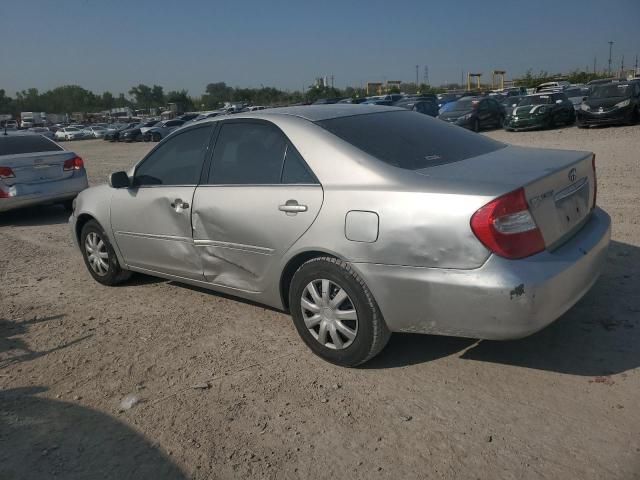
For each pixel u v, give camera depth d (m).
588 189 3.81
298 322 3.90
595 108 19.23
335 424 3.15
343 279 3.54
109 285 5.75
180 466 2.91
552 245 3.29
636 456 2.72
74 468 2.95
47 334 4.64
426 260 3.20
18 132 10.20
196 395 3.55
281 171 3.93
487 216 3.02
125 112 112.50
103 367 4.00
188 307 5.01
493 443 2.89
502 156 3.82
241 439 3.09
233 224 4.14
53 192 9.50
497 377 3.49
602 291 4.54
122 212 5.16
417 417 3.15
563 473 2.64
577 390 3.29
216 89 105.75
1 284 6.08
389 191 3.35
